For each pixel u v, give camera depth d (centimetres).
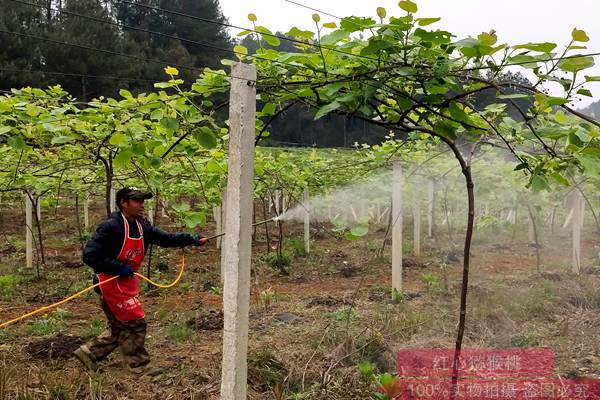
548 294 698
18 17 1772
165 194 755
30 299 768
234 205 292
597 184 817
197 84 344
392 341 514
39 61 1803
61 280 904
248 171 293
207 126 378
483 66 279
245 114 289
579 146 276
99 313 686
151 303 739
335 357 463
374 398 373
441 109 310
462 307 344
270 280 904
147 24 2270
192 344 547
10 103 414
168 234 459
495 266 973
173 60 2073
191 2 2575
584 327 568
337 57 297
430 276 775
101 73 1875
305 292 799
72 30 1886
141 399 415
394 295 700
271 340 538
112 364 486
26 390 395
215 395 412
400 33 266
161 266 1005
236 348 298
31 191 1010
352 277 920
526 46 256
